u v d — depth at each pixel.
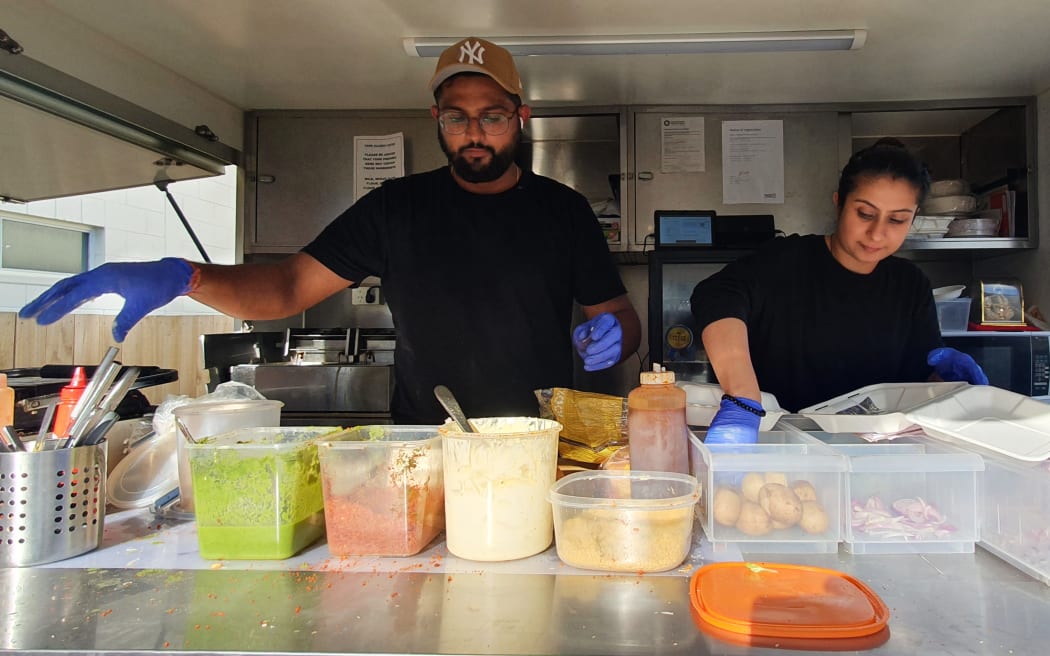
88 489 0.78
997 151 2.66
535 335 1.53
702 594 0.63
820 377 1.45
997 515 0.75
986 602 0.63
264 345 2.58
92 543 0.79
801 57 2.19
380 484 0.76
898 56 2.18
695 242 2.26
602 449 1.01
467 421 0.89
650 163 2.62
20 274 2.55
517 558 0.75
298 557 0.77
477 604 0.63
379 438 0.88
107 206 2.95
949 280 2.84
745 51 2.06
